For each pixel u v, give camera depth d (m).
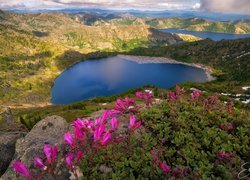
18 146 10.50
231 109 10.52
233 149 8.33
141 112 10.32
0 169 11.33
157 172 6.98
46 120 11.98
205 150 8.45
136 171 7.56
